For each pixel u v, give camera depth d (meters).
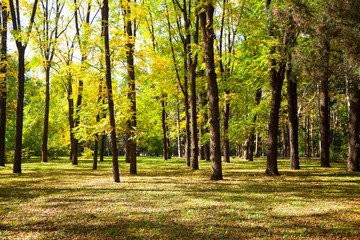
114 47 12.67
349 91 14.12
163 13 19.39
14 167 15.35
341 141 39.59
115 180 12.05
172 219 5.98
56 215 6.32
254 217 6.09
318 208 6.92
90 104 13.59
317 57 10.42
